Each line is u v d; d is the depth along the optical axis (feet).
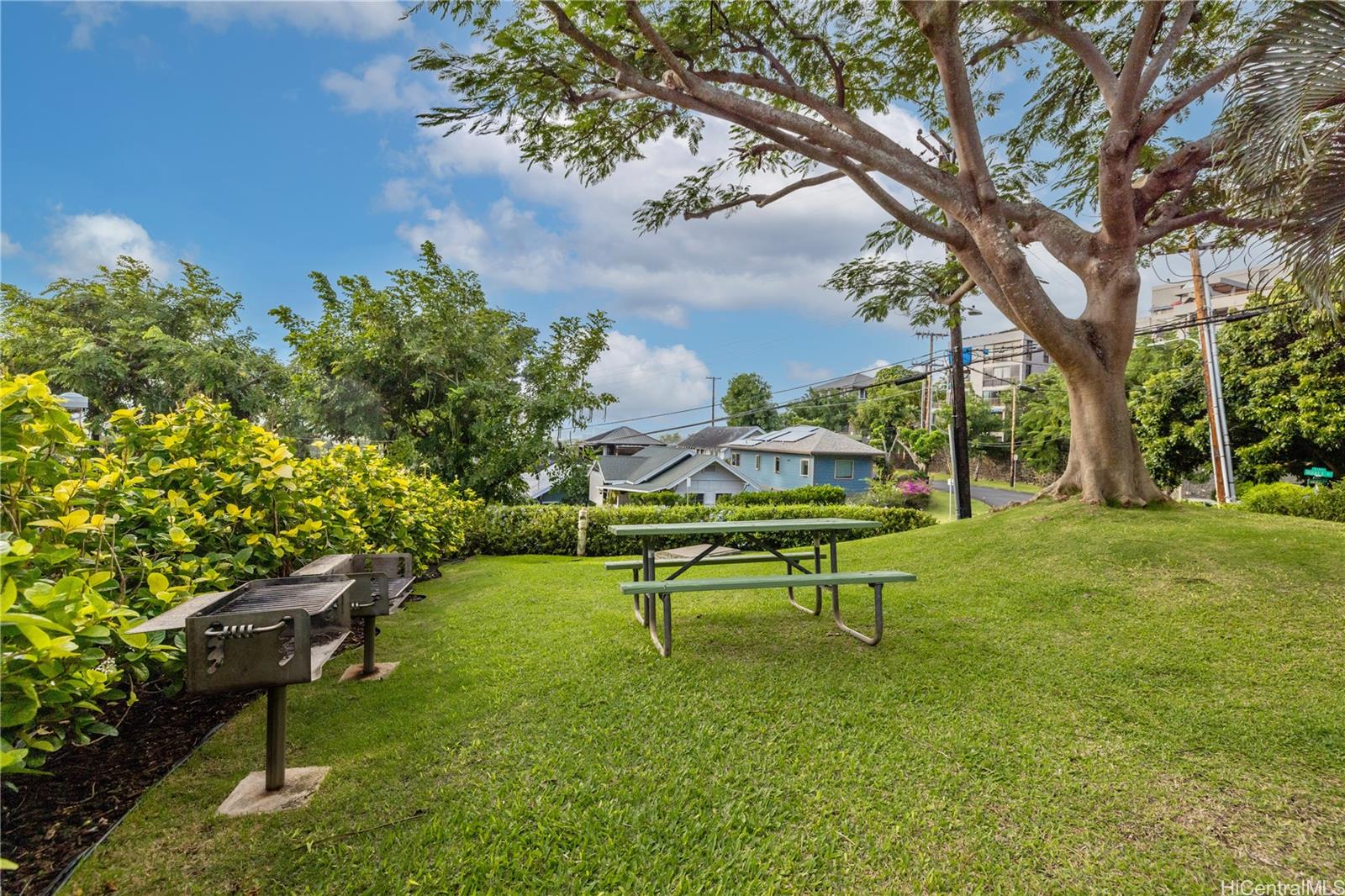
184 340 66.18
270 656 7.22
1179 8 24.25
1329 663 11.81
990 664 12.34
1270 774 8.33
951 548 23.58
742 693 10.98
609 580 23.97
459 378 49.67
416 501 22.58
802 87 30.40
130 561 9.21
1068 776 8.29
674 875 6.39
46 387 7.43
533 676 11.90
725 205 31.71
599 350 54.24
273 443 12.46
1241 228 24.27
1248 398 53.36
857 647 13.50
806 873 6.43
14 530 7.36
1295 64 14.88
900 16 26.53
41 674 5.93
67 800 7.76
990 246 22.63
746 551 19.42
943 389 158.61
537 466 51.60
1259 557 17.78
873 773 8.31
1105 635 13.89
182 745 9.40
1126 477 24.27
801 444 112.06
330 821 7.18
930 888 6.24
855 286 33.27
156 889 6.08
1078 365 24.36
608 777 8.14
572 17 20.80
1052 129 32.45
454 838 6.86
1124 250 24.04
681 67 21.39
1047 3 23.79
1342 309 20.03
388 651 14.20
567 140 27.91
